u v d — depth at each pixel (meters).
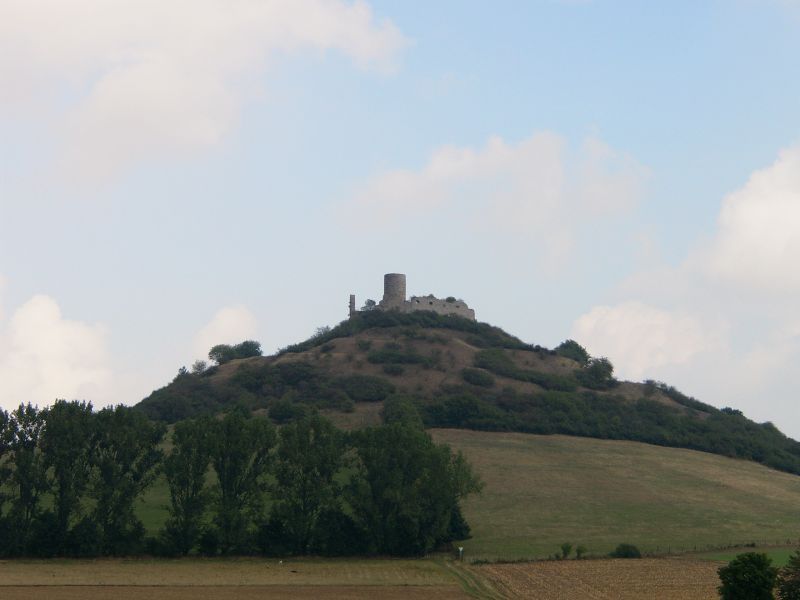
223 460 136.88
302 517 135.62
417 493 137.88
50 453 131.38
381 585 111.06
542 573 118.81
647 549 141.00
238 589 106.38
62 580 108.81
